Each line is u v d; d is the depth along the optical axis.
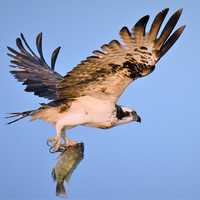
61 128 13.09
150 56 12.09
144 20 11.66
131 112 13.53
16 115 13.20
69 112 13.11
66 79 12.49
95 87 12.73
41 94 15.08
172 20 11.84
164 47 12.02
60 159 13.35
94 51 11.98
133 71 12.33
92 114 13.02
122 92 12.80
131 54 12.08
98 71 12.35
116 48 11.95
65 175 13.36
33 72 15.73
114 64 12.23
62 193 13.35
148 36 11.87
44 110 13.11
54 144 13.17
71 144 13.34
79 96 12.95
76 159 13.38
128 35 11.80
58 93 12.91
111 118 13.13
